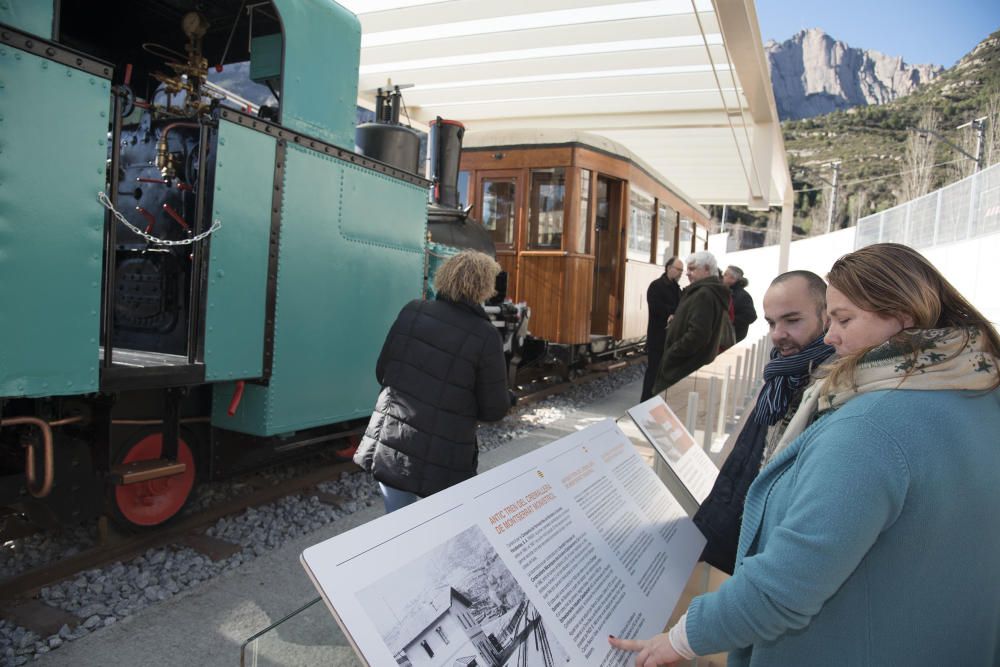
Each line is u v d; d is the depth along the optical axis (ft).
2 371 7.09
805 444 3.70
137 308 11.20
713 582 6.06
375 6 23.31
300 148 11.11
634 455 5.67
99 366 8.23
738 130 37.65
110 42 13.06
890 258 3.64
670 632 3.77
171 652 7.85
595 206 25.44
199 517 11.28
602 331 27.96
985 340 3.53
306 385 11.60
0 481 8.64
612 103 35.32
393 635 2.86
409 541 3.18
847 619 3.43
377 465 8.08
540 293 24.68
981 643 3.49
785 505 3.72
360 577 2.88
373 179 12.87
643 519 5.11
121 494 10.16
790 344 5.67
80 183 7.70
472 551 3.46
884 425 3.25
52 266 7.48
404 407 8.03
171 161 10.13
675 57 27.17
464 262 8.30
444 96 35.14
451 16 23.84
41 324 7.41
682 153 46.24
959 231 46.21
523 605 3.53
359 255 12.61
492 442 18.04
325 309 11.87
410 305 8.54
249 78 12.97
